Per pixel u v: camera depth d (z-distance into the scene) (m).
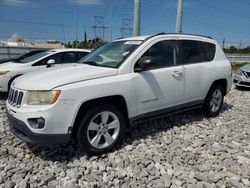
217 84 5.72
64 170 3.38
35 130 3.32
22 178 3.18
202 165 3.58
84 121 3.57
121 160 3.63
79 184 3.08
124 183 3.11
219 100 5.86
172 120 5.41
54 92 3.33
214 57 5.61
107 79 3.74
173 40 4.78
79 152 3.84
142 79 4.09
